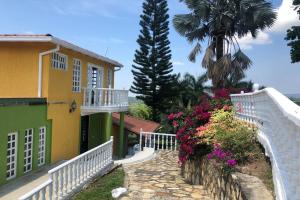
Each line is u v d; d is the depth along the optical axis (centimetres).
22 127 1004
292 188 338
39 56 1171
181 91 3020
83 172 886
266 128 630
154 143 1634
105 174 1047
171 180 994
